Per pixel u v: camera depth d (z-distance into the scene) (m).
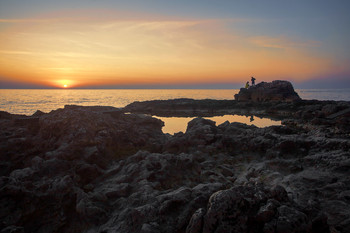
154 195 7.46
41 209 6.95
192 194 6.86
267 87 53.25
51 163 8.98
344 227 6.12
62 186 7.48
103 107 20.09
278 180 9.02
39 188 7.45
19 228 5.78
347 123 21.19
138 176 9.08
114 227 6.05
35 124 13.39
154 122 19.67
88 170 9.47
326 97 108.06
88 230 6.45
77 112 12.93
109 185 8.68
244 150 13.34
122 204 7.27
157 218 5.91
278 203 5.50
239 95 55.44
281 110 40.16
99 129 12.58
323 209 6.99
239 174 10.59
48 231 6.49
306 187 8.30
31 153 10.61
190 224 5.33
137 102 54.88
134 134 14.85
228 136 14.11
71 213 7.09
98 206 7.22
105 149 11.69
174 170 9.91
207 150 13.11
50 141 11.24
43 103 78.81
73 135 11.02
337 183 8.09
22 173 8.16
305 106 38.03
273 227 4.93
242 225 4.99
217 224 5.00
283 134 15.40
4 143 10.46
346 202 7.12
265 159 11.97
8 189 6.59
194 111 45.97
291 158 11.55
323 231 5.41
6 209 6.38
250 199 5.45
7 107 61.03
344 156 10.09
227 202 5.15
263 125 27.69
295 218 5.02
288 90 51.66
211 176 9.66
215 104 48.97
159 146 14.03
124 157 11.98
